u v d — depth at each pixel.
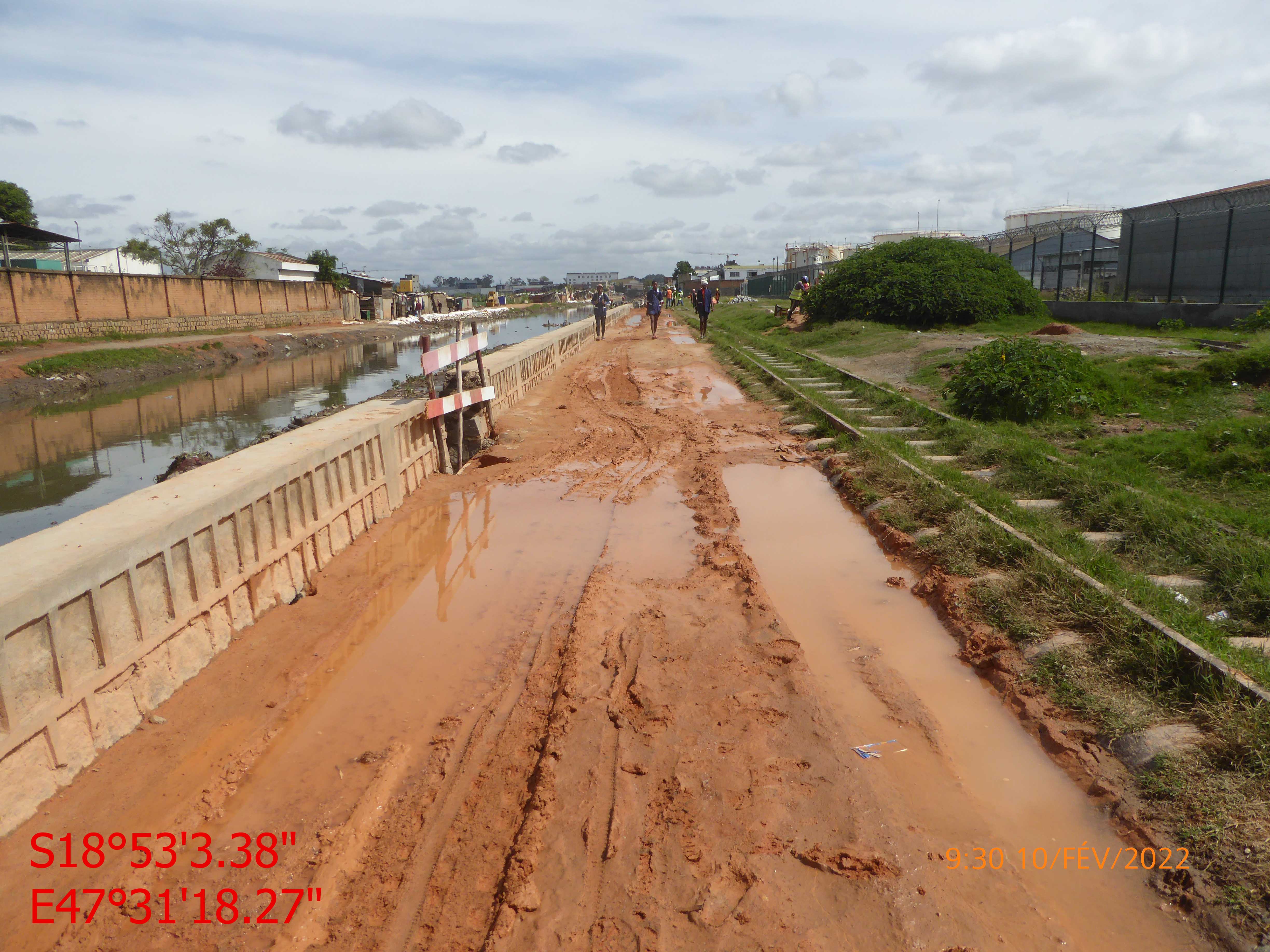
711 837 3.80
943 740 4.63
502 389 15.90
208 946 3.37
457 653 6.06
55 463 15.17
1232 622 5.33
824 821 3.89
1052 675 5.08
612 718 4.89
